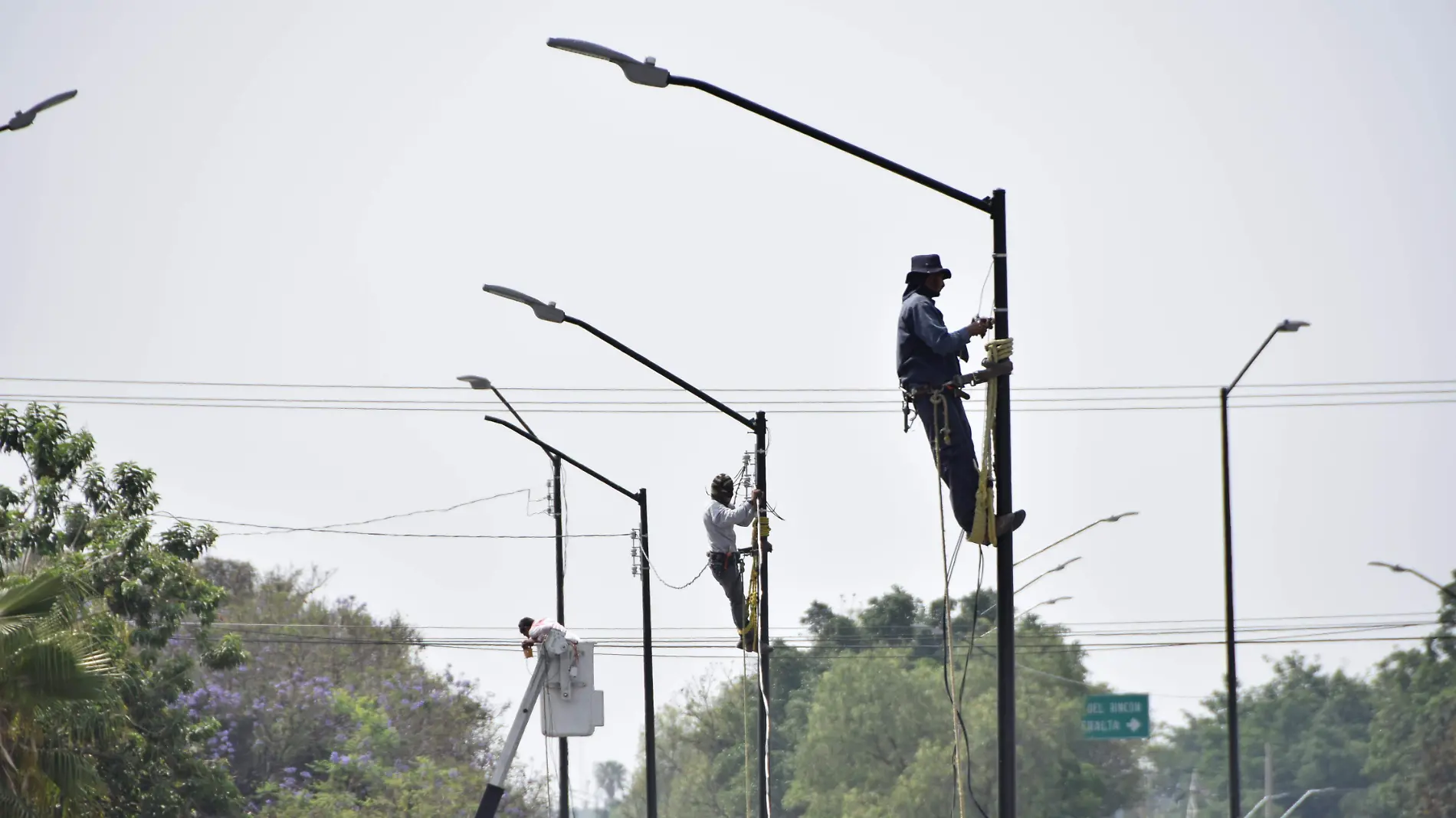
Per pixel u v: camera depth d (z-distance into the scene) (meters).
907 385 44.88
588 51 48.41
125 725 97.12
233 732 173.50
